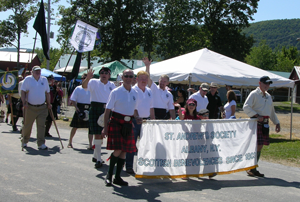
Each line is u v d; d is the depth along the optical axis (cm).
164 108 582
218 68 931
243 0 3662
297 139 1045
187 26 3144
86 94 717
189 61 959
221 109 774
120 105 438
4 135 839
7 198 361
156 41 3216
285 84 1006
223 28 3706
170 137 466
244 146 537
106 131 436
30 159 569
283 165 655
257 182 505
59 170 503
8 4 2725
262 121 554
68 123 1266
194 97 663
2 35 2952
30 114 666
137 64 3675
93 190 413
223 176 536
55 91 1020
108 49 3092
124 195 401
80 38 905
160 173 458
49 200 363
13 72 885
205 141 494
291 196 436
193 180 498
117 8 2959
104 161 591
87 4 2947
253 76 946
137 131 538
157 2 3048
